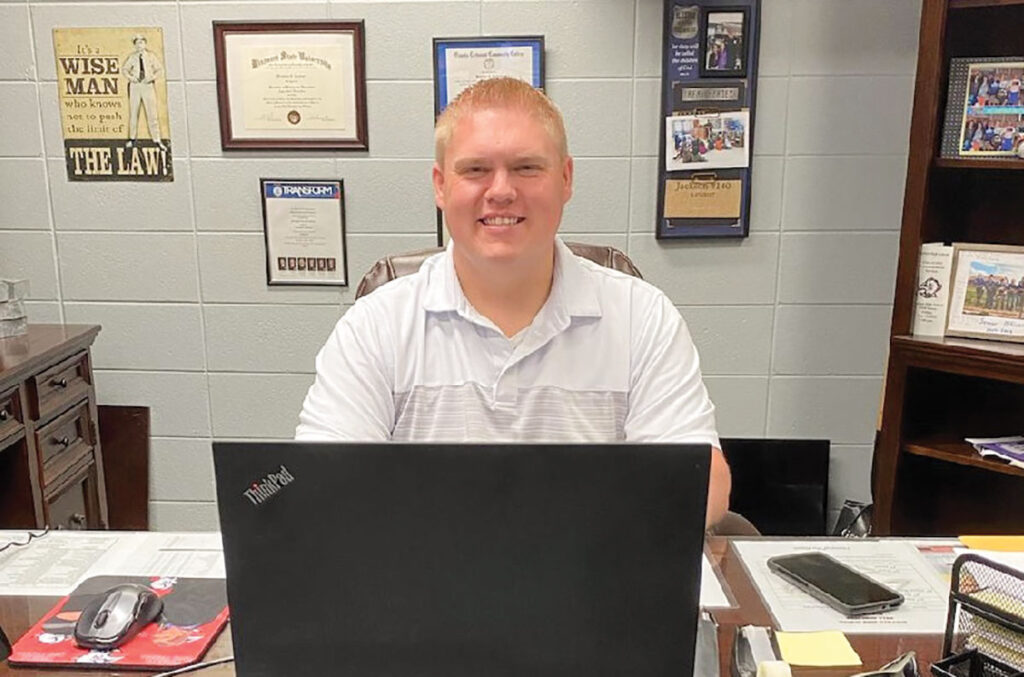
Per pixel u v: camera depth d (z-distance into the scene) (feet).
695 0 8.05
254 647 2.50
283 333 8.98
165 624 3.58
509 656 2.47
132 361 9.12
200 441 9.29
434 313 4.58
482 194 4.16
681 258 8.64
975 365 6.91
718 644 3.43
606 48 8.21
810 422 9.01
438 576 2.41
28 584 3.93
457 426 4.61
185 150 8.61
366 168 8.55
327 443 2.33
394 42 8.28
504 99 4.16
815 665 3.29
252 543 2.41
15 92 8.57
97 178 8.71
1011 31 7.08
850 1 8.07
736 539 4.42
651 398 4.63
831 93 8.27
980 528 8.03
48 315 9.05
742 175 8.39
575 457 2.31
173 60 8.43
